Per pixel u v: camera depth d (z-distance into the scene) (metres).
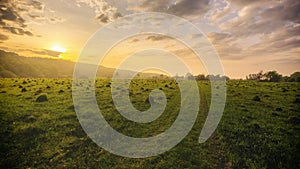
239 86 49.56
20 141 16.75
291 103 30.08
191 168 14.28
